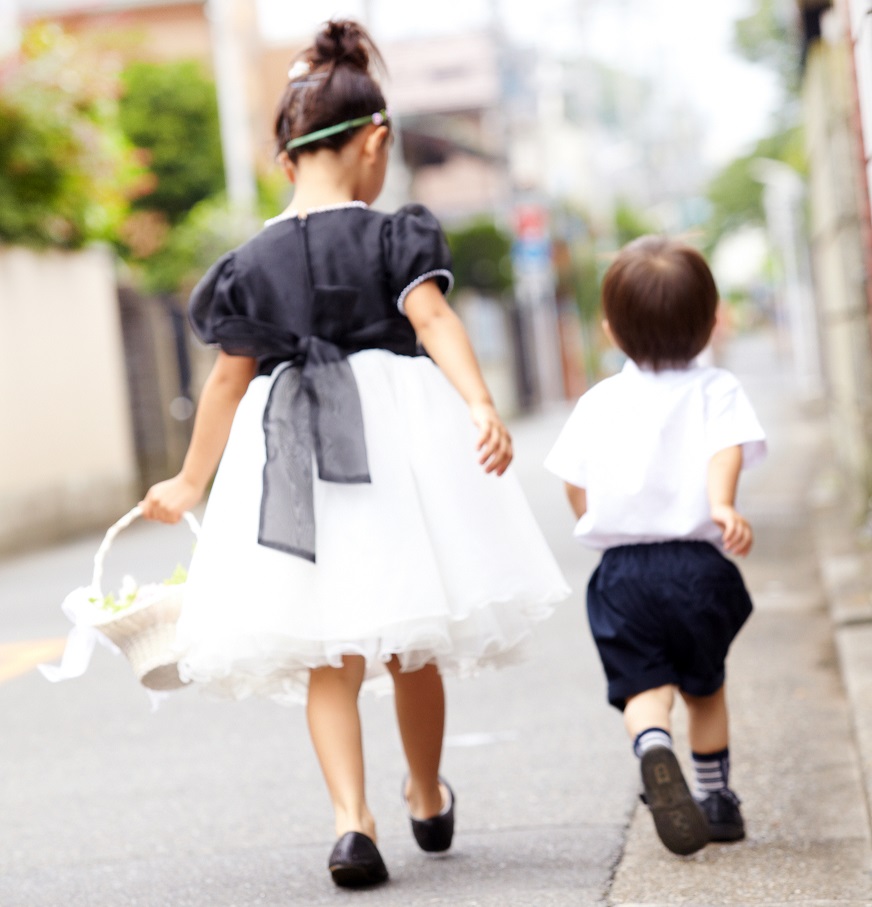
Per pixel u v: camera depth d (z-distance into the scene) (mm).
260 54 46438
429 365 4262
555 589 4199
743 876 4137
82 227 19812
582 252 59750
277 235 4297
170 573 13188
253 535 4027
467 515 4102
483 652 4109
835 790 5012
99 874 4637
